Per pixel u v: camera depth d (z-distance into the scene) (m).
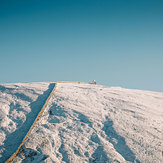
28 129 10.35
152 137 10.52
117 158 8.91
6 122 10.94
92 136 10.41
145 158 8.98
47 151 9.05
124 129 11.00
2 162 8.31
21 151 8.91
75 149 9.38
